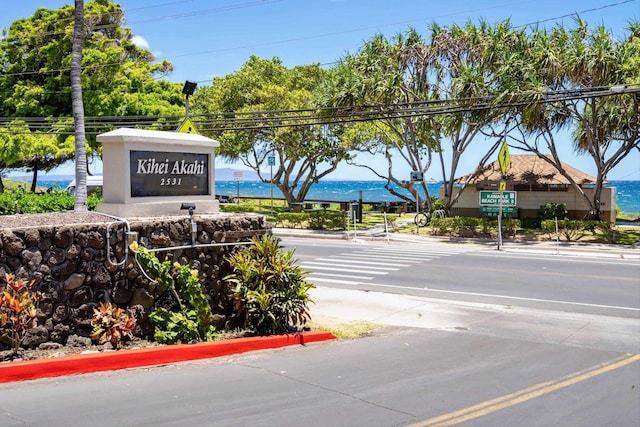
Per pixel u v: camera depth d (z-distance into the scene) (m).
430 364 8.45
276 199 56.91
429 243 27.28
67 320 7.62
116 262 8.09
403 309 12.73
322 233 30.64
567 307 13.27
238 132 38.38
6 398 6.17
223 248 9.45
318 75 43.22
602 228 27.53
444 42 30.47
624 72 26.03
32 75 37.31
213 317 9.24
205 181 9.98
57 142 34.53
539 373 8.12
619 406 6.79
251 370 7.73
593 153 30.80
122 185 8.75
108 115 34.88
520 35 29.06
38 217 8.19
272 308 9.33
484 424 6.09
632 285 15.98
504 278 17.03
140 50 40.31
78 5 13.72
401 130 35.78
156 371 7.45
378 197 96.25
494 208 29.30
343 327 10.76
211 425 5.69
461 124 29.73
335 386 7.17
